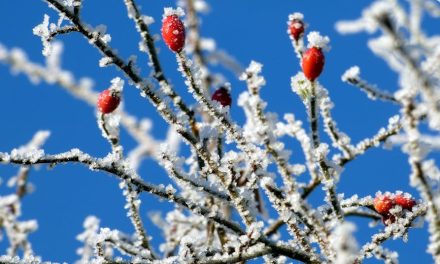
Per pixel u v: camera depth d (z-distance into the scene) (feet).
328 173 2.14
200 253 2.22
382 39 1.69
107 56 2.17
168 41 2.16
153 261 2.24
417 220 2.25
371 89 2.19
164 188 2.25
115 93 2.26
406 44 1.69
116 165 2.22
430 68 1.84
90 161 2.20
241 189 2.25
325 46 2.11
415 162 1.88
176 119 2.22
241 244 2.21
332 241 2.11
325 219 2.30
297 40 2.19
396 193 2.30
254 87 2.21
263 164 2.23
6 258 2.20
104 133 2.27
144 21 2.19
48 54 2.16
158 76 2.20
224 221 2.27
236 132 2.21
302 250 2.22
